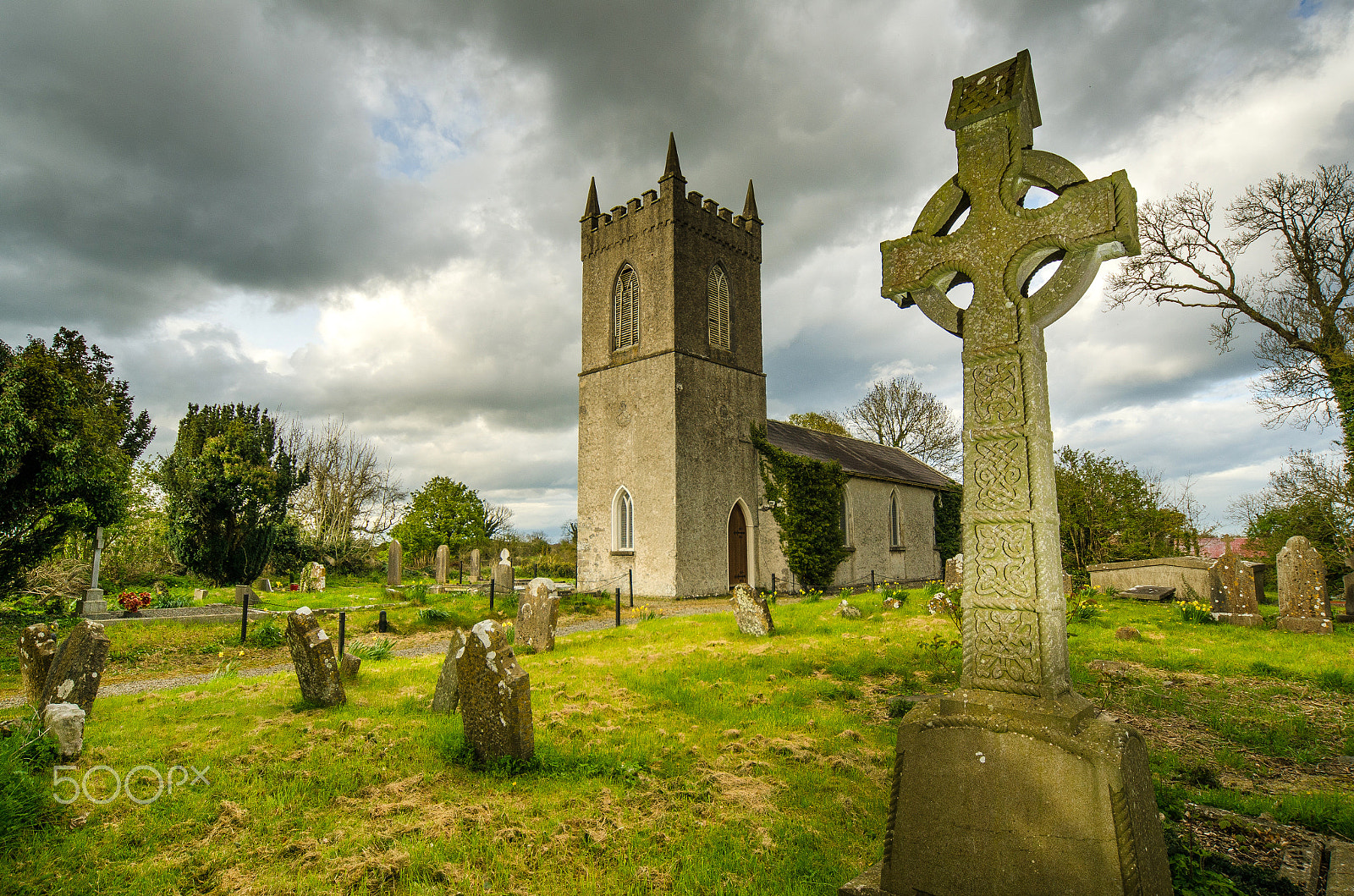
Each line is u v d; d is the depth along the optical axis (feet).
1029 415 13.32
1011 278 13.99
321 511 145.28
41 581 66.74
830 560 90.22
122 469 70.85
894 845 12.67
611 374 93.25
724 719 24.95
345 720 24.84
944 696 12.84
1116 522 88.28
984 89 14.88
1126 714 25.58
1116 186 13.03
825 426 183.01
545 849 15.08
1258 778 19.21
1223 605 50.29
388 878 13.96
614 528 90.68
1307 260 72.90
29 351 54.08
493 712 20.30
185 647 48.16
